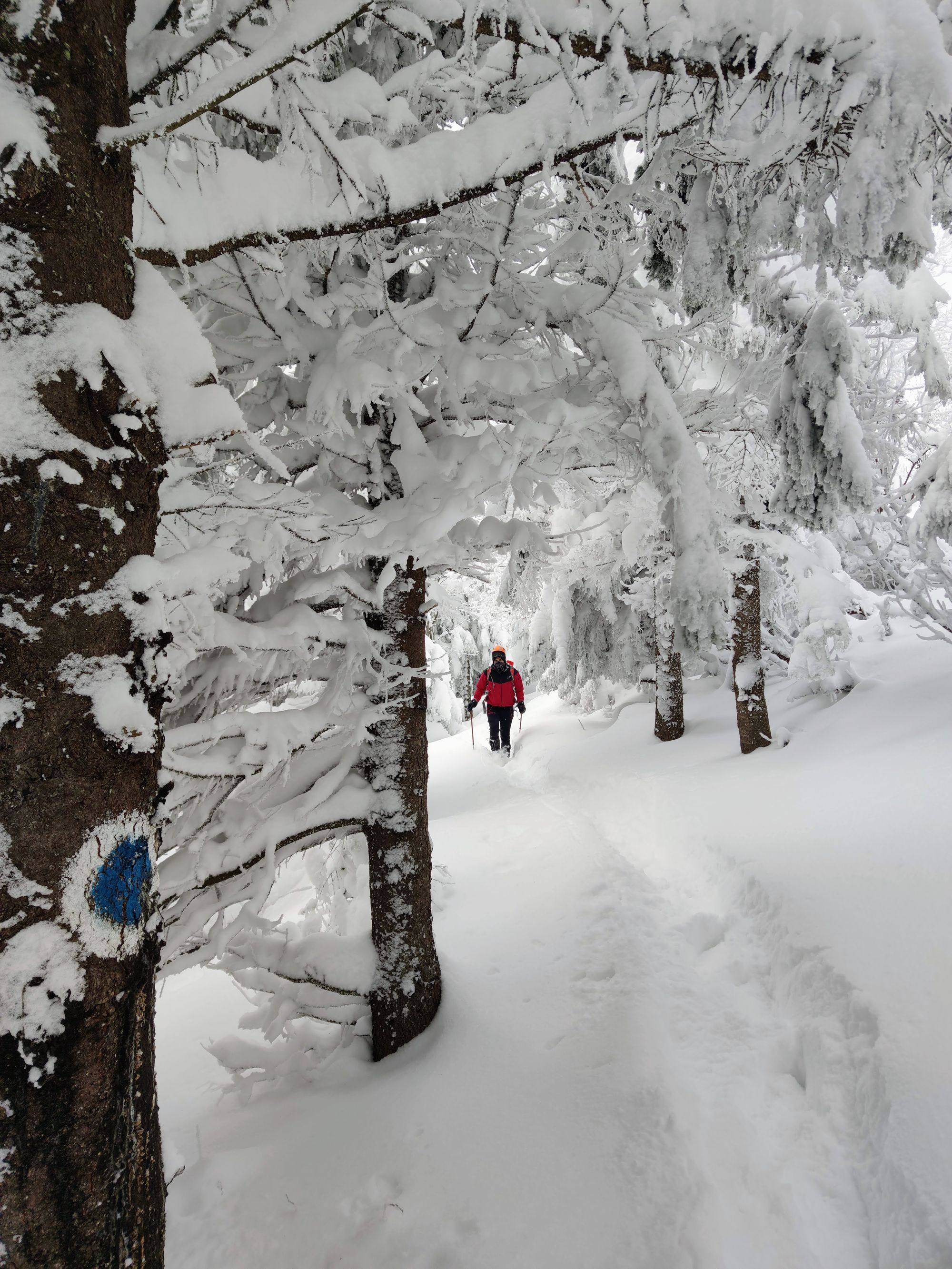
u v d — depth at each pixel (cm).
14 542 110
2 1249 105
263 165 187
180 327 141
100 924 118
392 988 371
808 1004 346
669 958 426
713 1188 251
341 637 320
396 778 369
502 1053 342
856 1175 259
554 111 195
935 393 646
